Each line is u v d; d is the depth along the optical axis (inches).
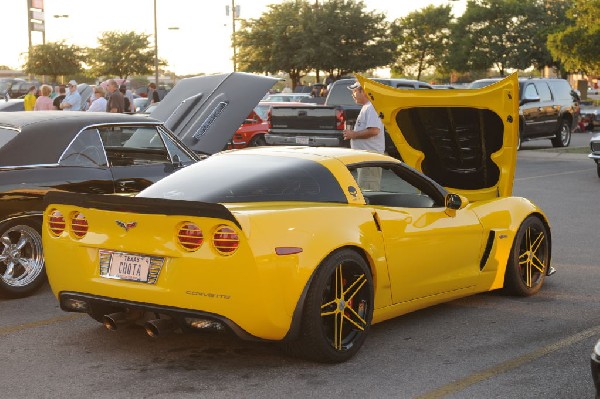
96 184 309.0
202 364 219.5
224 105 404.5
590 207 531.5
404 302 244.5
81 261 219.3
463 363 220.4
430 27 3014.3
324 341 214.1
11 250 299.4
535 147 1080.8
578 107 1047.6
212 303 200.7
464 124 300.2
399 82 756.0
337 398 193.9
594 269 342.6
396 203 253.6
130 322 226.5
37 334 250.4
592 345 236.4
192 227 202.5
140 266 209.8
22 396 195.6
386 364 219.5
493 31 2738.7
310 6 2203.5
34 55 2827.3
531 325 258.5
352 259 219.5
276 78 415.2
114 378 208.7
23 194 294.5
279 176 228.7
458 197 258.7
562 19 2696.9
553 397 193.9
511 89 282.0
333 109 633.6
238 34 2287.2
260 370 214.2
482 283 276.8
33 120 308.5
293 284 205.3
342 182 232.4
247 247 198.2
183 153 337.4
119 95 677.9
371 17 2161.7
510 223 286.0
